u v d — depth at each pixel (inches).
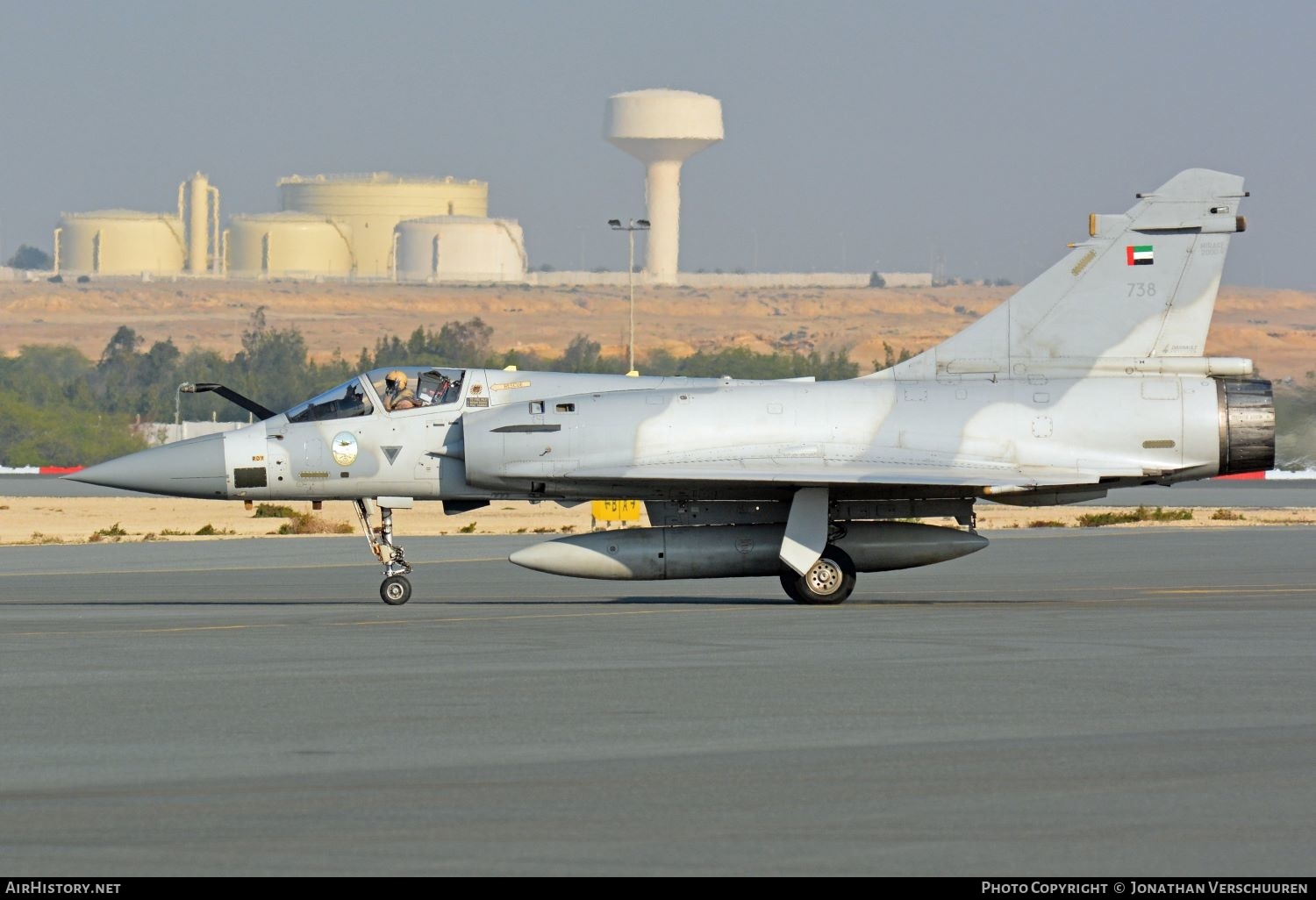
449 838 1254.3
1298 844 1236.5
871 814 1321.4
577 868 1175.6
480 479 3129.9
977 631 2554.1
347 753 1560.0
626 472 3056.1
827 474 3038.9
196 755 1550.2
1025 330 3265.3
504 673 2073.1
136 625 2719.0
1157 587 3526.1
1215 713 1761.8
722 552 3100.4
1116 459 3191.4
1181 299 3255.4
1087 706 1807.3
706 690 1920.5
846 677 2022.6
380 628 2642.7
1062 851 1218.6
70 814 1327.5
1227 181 3248.0
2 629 2662.4
